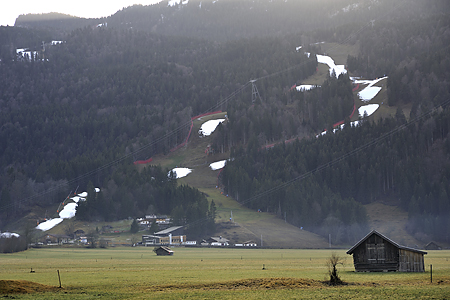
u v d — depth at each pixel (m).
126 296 71.62
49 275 106.81
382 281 83.31
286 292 73.12
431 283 80.00
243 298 68.31
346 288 76.00
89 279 95.44
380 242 103.19
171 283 86.00
